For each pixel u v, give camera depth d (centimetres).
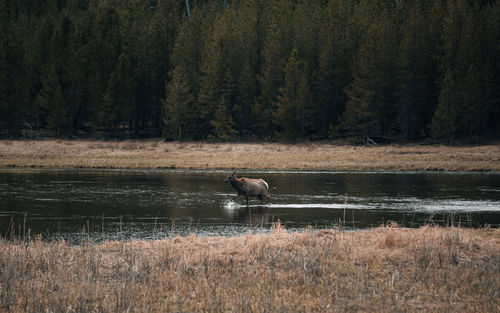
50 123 8288
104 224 1761
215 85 8225
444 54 7750
